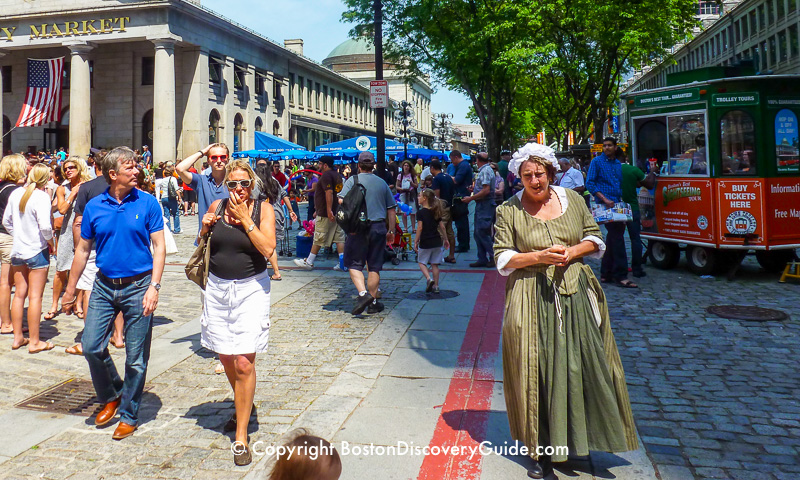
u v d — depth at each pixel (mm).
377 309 7992
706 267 10188
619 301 8539
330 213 10914
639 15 24938
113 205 4652
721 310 7875
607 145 9461
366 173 7863
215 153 5887
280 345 6645
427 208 8930
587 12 25562
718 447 4172
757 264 11406
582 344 3676
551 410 3602
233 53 41188
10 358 6434
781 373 5633
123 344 6742
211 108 38906
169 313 8328
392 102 73062
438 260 9047
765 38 51500
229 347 4172
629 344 6590
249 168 4172
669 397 5105
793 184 9711
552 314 3676
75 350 6617
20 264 6594
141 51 39188
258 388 5383
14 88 41875
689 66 71688
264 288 4301
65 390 5555
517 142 55688
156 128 35188
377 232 7758
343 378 5562
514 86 31531
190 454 4207
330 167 11109
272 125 46750
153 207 4719
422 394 5141
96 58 39750
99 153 6520
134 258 4629
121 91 39406
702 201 10016
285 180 20078
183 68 37594
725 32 60406
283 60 48469
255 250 4258
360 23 27016
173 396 5305
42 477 3914
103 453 4250
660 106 10664
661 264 11070
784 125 9625
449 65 27922
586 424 3664
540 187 3748
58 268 7961
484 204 11133
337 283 10086
